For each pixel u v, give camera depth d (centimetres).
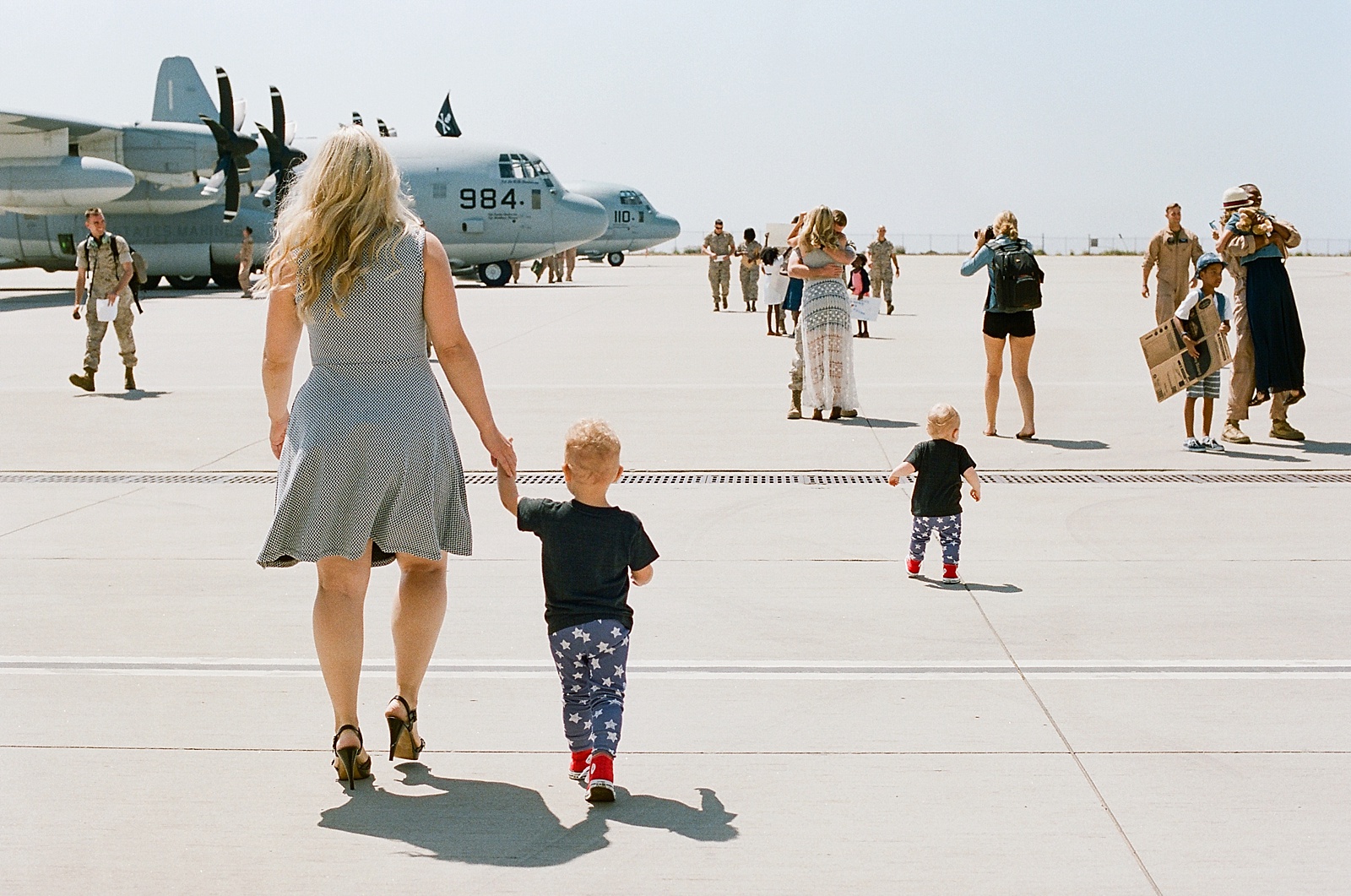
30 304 3123
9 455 1035
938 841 365
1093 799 393
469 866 353
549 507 411
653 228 5975
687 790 404
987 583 648
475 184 3738
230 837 372
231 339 2073
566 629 404
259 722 466
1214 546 718
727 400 1320
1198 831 370
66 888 340
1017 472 934
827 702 481
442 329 416
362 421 402
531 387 1427
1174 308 1388
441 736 453
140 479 945
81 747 441
